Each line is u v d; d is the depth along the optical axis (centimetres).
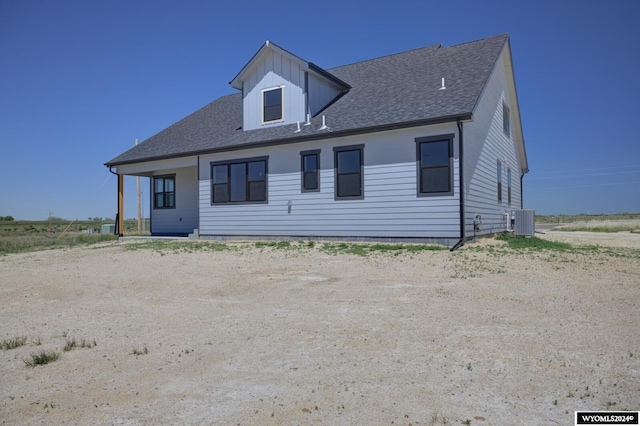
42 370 507
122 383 463
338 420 371
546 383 432
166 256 1471
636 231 2908
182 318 728
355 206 1562
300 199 1691
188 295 912
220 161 1905
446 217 1400
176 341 604
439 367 478
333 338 589
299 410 391
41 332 675
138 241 2114
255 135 1828
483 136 1634
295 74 1775
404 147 1469
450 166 1391
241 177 1858
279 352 543
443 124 1396
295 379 459
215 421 376
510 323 627
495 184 1814
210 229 1942
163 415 389
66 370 505
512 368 470
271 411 391
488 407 388
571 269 1037
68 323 725
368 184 1536
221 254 1449
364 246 1440
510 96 2109
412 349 536
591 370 457
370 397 412
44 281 1113
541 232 2839
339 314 708
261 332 629
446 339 566
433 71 1772
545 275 969
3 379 482
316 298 829
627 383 425
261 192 1797
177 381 464
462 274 991
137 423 376
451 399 404
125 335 643
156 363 520
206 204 1955
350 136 1560
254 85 1897
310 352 539
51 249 1991
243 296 877
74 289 1009
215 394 429
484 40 1898
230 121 2159
